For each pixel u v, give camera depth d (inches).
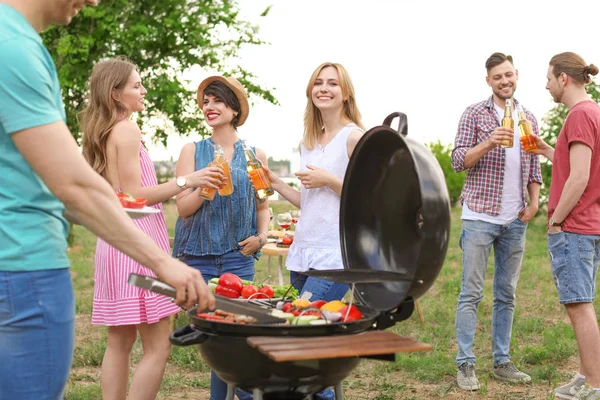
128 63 138.2
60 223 84.4
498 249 195.8
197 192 148.9
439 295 340.8
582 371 175.0
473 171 192.2
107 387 136.9
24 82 75.5
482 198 189.3
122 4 582.9
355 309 98.6
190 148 158.2
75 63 556.4
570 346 226.1
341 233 112.0
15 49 75.5
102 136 134.6
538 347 226.5
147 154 142.8
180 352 221.0
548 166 638.5
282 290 125.9
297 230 145.1
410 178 99.6
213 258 152.7
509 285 195.3
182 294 82.8
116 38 573.0
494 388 190.7
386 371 206.4
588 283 167.9
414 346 83.0
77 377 201.2
